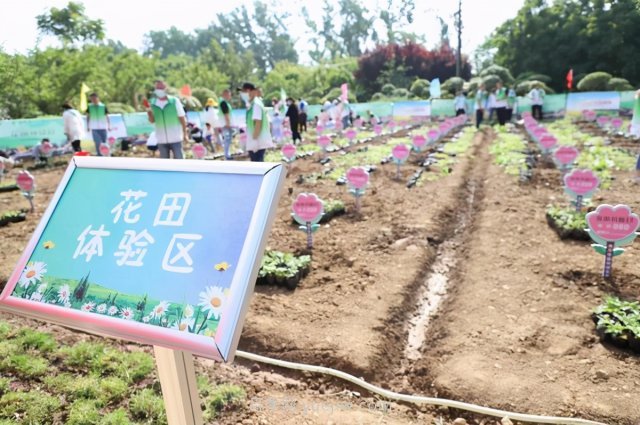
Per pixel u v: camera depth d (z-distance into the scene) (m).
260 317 4.36
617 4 29.98
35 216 8.65
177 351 1.87
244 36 85.19
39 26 34.12
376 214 7.59
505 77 32.50
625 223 4.66
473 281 5.09
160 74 51.19
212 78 41.59
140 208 1.93
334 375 3.57
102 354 3.80
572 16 31.73
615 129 15.80
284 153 11.99
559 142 14.53
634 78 29.56
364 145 16.42
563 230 6.00
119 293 1.79
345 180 9.84
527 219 6.93
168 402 1.98
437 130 15.45
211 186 1.83
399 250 6.04
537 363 3.56
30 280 1.99
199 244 1.74
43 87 24.97
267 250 6.01
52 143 17.38
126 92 32.00
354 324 4.23
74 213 2.07
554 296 4.59
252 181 1.78
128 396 3.31
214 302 1.62
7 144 16.14
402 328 4.38
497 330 4.05
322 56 70.19
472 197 8.89
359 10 65.38
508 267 5.33
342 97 24.64
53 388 3.42
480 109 20.05
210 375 3.61
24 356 3.79
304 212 6.03
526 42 33.97
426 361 3.79
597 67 30.52
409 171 10.80
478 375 3.43
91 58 27.06
